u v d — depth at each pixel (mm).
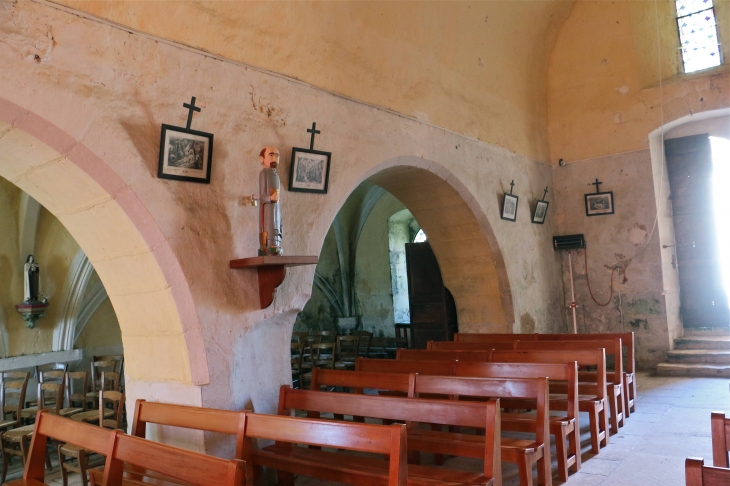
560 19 9586
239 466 2406
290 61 5164
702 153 9398
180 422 3697
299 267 5016
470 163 7664
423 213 8133
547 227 9656
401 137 6426
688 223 9547
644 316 9164
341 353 9711
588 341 5883
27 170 3959
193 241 4230
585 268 9680
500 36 8359
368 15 6062
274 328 4895
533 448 3688
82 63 3709
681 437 5148
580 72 9750
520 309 8406
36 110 3453
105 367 8555
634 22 9250
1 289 8078
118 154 3850
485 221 7863
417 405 3502
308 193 5184
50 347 8617
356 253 12281
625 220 9359
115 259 4312
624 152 9391
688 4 9070
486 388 4027
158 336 4344
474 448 3721
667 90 9086
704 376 8117
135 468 3756
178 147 4172
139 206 3932
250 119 4742
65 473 5035
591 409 4820
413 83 6727
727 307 9227
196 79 4379
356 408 3760
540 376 4547
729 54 8805
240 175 4617
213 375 4230
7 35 3359
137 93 4000
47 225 8477
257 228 4691
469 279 8445
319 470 3588
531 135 9398
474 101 7922
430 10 6918
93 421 6988
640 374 8703
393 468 2643
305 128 5223
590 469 4449
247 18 4797
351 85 5809
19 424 6250
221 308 4340
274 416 3238
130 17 4004
